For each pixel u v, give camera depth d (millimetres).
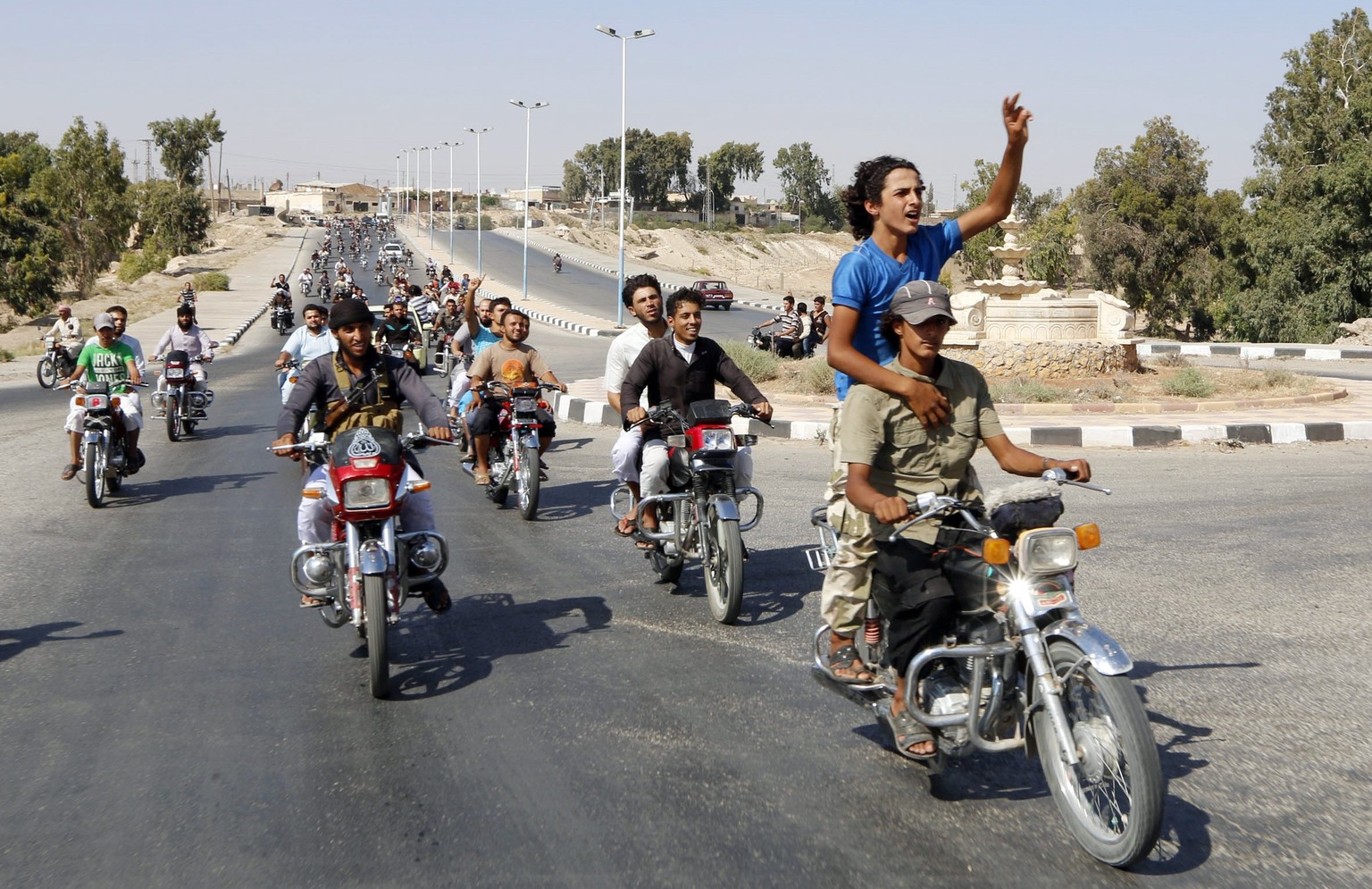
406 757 4477
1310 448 12930
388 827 3855
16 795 4141
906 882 3453
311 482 5594
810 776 4254
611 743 4598
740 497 6594
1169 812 3918
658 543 6949
